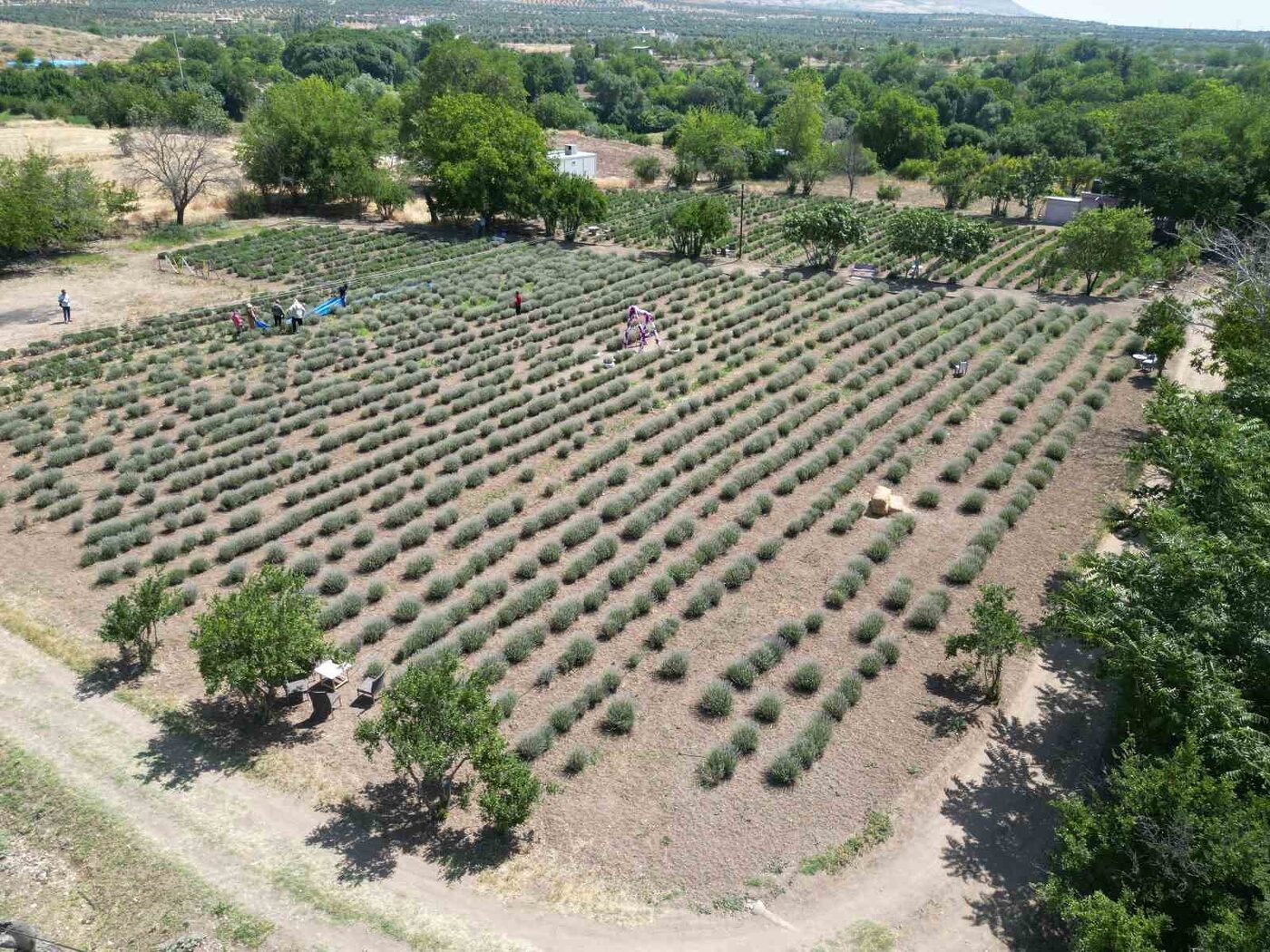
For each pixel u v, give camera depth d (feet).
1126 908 52.95
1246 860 50.98
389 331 183.42
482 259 245.24
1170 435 92.63
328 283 218.59
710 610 96.99
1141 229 197.67
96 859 65.62
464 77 353.10
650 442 136.98
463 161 268.62
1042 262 233.55
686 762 75.82
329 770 74.23
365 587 100.78
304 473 127.65
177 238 254.47
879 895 62.95
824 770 74.69
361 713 81.15
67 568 103.91
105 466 128.57
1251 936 46.96
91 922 61.00
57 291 207.00
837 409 147.84
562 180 269.03
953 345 175.73
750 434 139.03
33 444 132.16
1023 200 308.19
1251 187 257.55
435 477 127.13
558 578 102.73
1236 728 59.26
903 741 77.77
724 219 243.19
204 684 84.53
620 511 115.65
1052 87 585.22
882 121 425.28
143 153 271.49
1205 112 334.24
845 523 111.75
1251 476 76.38
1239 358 105.91
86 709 80.79
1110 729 78.54
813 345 176.86
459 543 110.11
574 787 72.90
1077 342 174.40
